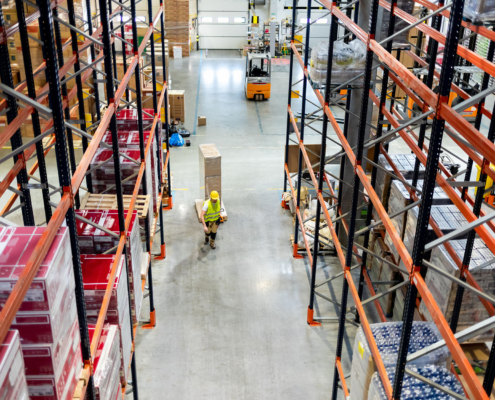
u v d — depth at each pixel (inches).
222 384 314.2
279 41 1187.3
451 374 204.4
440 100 141.8
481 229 184.2
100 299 223.1
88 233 263.0
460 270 251.0
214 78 989.2
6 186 229.6
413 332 230.1
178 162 615.2
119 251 238.2
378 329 230.4
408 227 309.6
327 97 307.3
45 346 140.6
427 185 151.1
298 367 329.1
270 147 670.5
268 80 866.1
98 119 417.7
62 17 419.8
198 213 496.7
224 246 456.4
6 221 168.4
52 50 143.7
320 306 385.1
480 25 206.2
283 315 375.6
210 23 1226.6
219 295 394.0
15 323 137.0
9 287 131.4
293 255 444.8
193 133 708.0
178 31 1128.2
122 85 262.5
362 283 353.4
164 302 384.5
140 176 318.3
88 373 179.0
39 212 472.4
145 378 316.8
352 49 339.9
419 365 216.5
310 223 459.2
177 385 312.7
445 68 138.2
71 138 348.8
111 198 341.4
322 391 311.3
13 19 419.2
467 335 145.2
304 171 505.0
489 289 262.4
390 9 278.7
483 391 130.8
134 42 317.4
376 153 312.3
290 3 1184.8
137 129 418.0
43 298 135.4
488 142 122.5
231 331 358.3
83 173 177.2
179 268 424.5
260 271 424.2
